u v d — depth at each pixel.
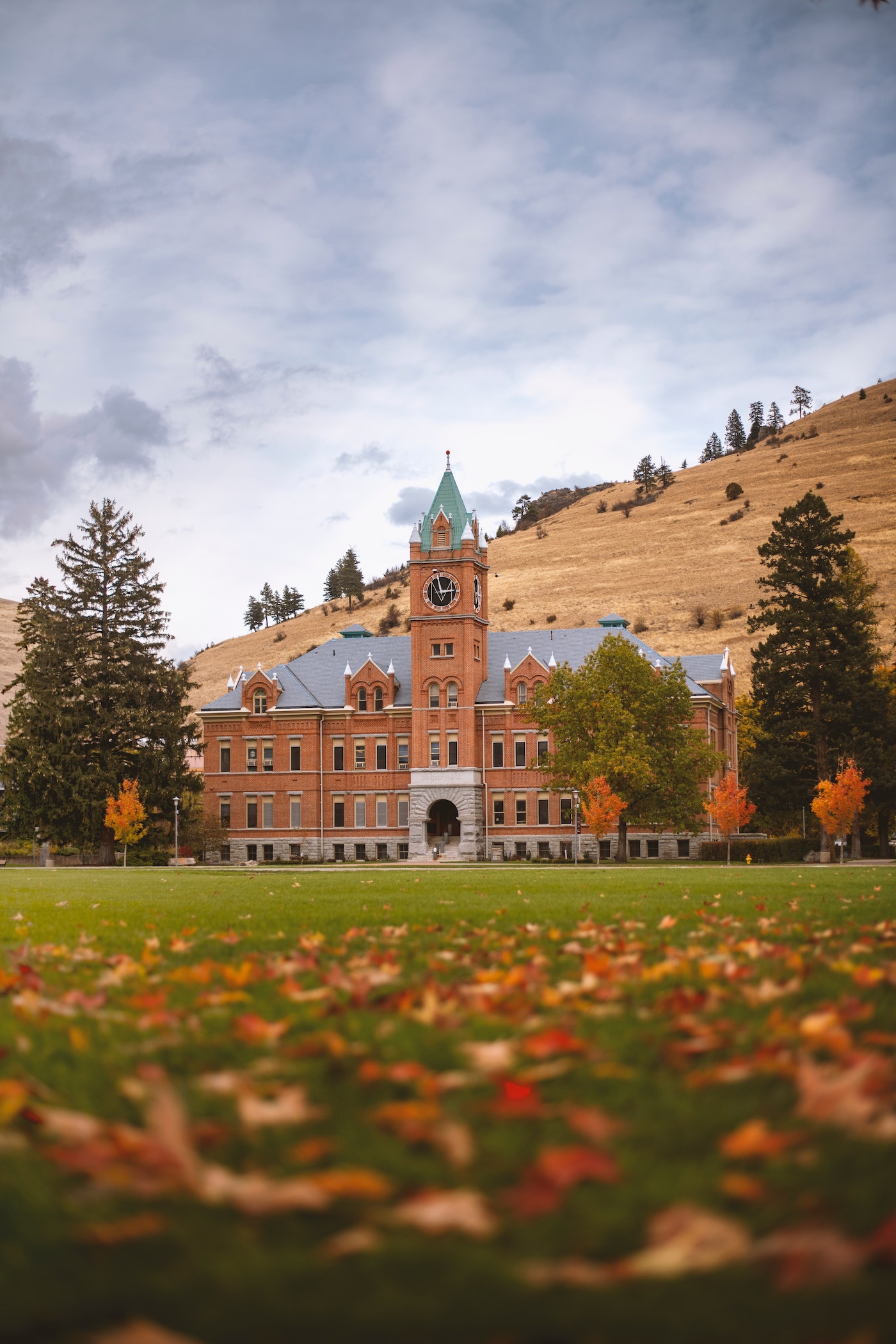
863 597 92.94
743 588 173.88
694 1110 4.76
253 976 8.96
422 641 95.19
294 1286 3.13
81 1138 4.40
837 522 86.75
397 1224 3.52
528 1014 6.87
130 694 82.62
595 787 70.19
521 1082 4.97
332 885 30.27
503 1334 2.88
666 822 76.69
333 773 98.50
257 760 99.62
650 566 192.00
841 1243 3.21
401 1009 7.14
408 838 96.12
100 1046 6.40
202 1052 6.12
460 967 9.67
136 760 83.19
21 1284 3.17
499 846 93.81
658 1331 2.88
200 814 99.94
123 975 9.42
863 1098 4.61
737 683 141.62
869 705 84.75
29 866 85.75
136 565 85.56
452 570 94.88
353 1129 4.54
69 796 79.81
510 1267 3.19
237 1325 2.94
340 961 10.23
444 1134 4.21
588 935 11.99
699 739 76.19
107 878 44.00
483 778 94.69
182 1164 3.90
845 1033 5.86
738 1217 3.56
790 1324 2.90
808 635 84.62
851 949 9.98
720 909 16.81
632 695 74.38
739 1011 6.95
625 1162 4.06
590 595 182.62
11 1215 3.63
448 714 94.50
